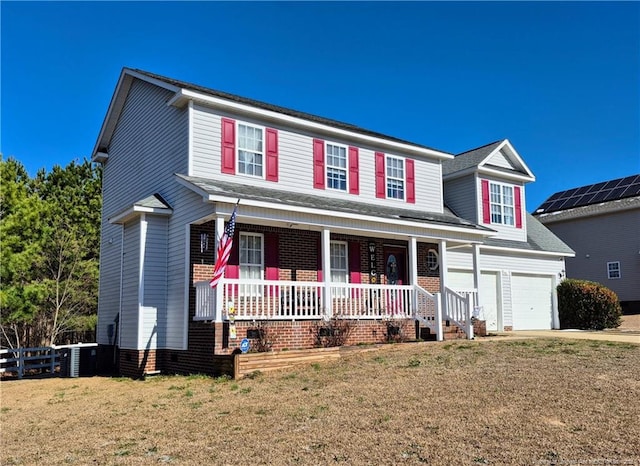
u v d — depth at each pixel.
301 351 13.48
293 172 17.92
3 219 19.16
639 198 31.31
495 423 7.64
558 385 9.52
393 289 17.52
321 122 18.78
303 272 17.44
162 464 6.85
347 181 19.20
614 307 24.72
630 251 31.19
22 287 19.44
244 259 16.44
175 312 15.70
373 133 20.70
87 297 25.03
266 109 17.23
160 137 17.69
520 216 26.05
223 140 16.59
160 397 11.27
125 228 17.58
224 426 8.42
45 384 15.54
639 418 7.56
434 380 10.48
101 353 18.81
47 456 7.51
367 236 19.09
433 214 20.81
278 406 9.41
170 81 17.41
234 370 12.58
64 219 26.25
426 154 21.58
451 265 22.50
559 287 26.31
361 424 8.00
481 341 15.58
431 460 6.43
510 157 26.00
